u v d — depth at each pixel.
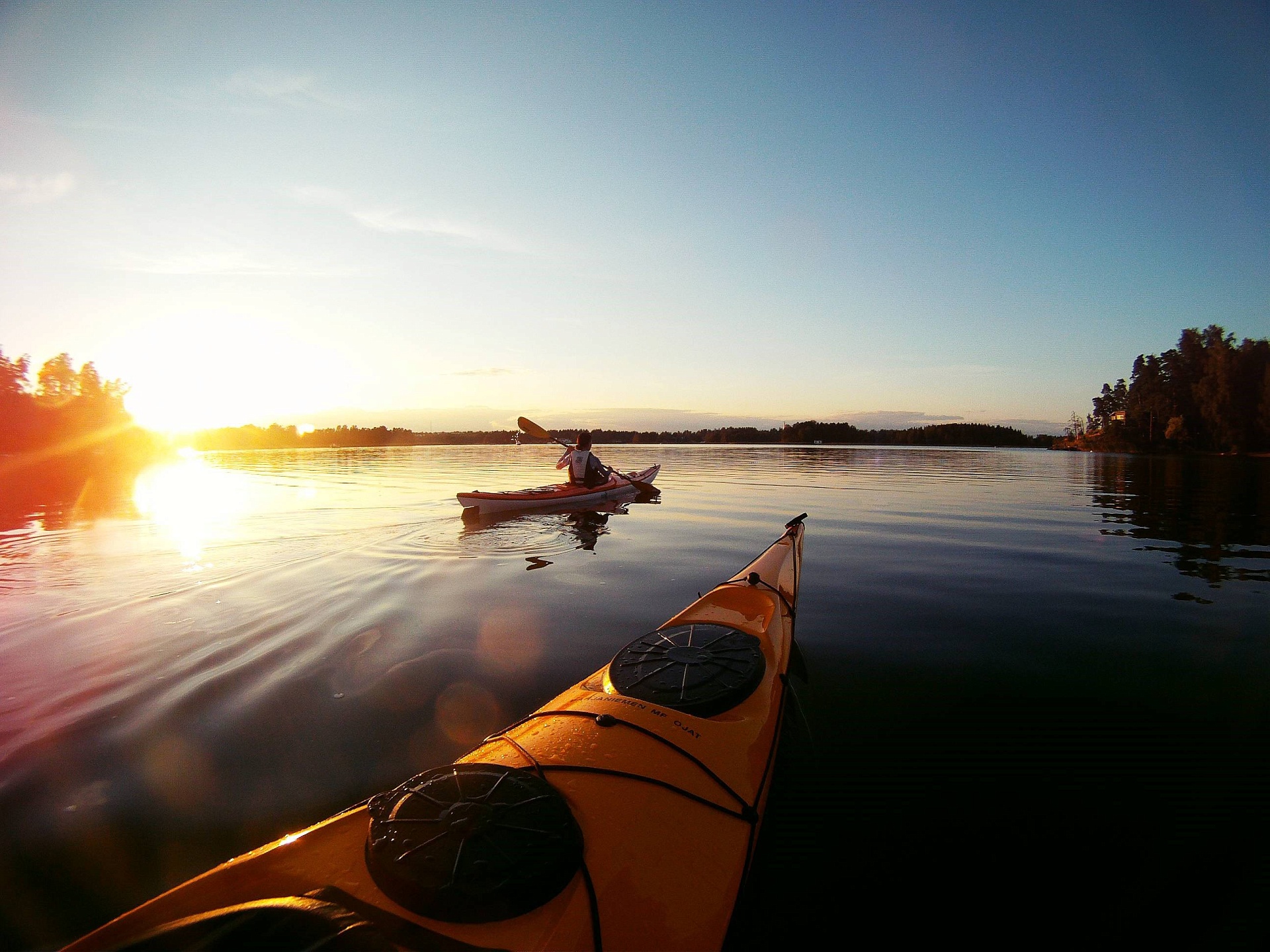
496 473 19.38
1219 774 2.49
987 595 5.06
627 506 10.95
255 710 3.01
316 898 1.33
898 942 1.71
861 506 10.73
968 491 13.34
